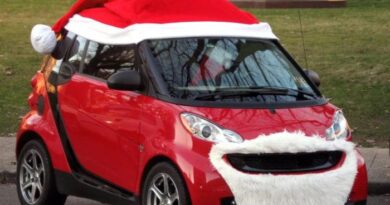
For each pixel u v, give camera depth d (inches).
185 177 260.1
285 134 262.4
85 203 360.2
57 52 336.2
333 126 278.8
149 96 283.9
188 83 286.7
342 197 268.4
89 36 321.1
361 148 459.2
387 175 398.6
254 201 256.7
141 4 309.3
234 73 296.0
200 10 315.3
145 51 294.7
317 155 269.7
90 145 305.1
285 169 263.7
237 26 316.8
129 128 286.0
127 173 287.4
